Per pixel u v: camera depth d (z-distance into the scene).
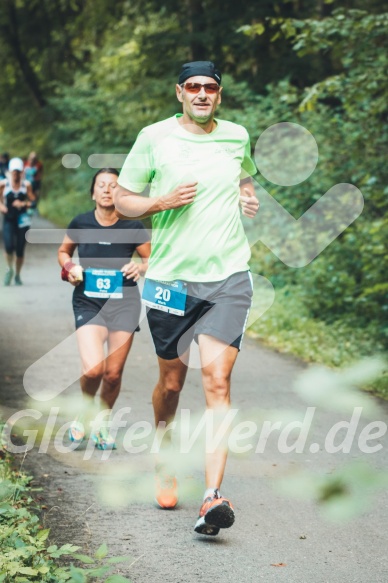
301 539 5.25
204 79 5.16
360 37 11.77
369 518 5.61
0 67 44.53
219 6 22.86
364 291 13.02
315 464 6.66
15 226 18.00
